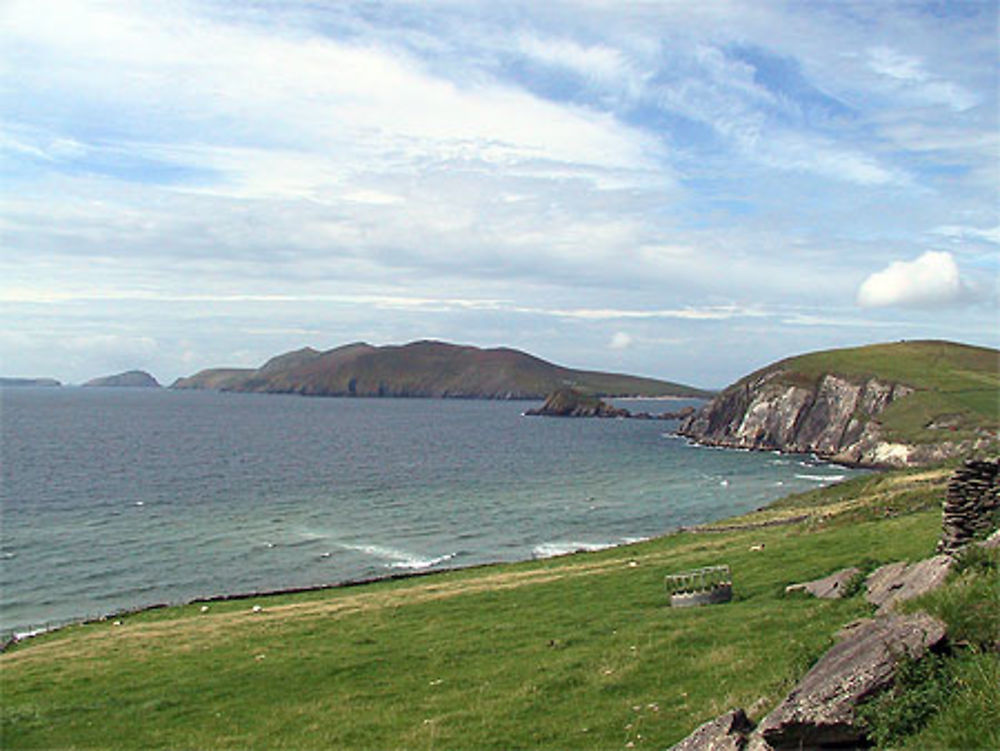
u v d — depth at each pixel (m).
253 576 73.62
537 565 65.69
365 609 46.09
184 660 34.84
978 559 18.88
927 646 13.28
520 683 25.14
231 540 90.12
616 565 54.38
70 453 188.75
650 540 75.25
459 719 22.08
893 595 22.11
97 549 84.88
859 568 30.17
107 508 112.31
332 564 78.25
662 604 37.06
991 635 13.33
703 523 99.75
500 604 42.31
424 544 88.19
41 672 35.25
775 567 40.44
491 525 100.19
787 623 26.05
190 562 79.12
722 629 27.25
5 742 24.31
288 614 47.66
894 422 194.00
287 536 92.62
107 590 68.56
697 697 20.19
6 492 125.94
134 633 45.41
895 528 45.53
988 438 167.62
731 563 44.25
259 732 23.41
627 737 18.42
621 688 22.58
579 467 170.75
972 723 11.48
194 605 58.50
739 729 13.05
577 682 24.02
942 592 15.19
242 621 46.25
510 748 19.25
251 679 29.86
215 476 150.12
